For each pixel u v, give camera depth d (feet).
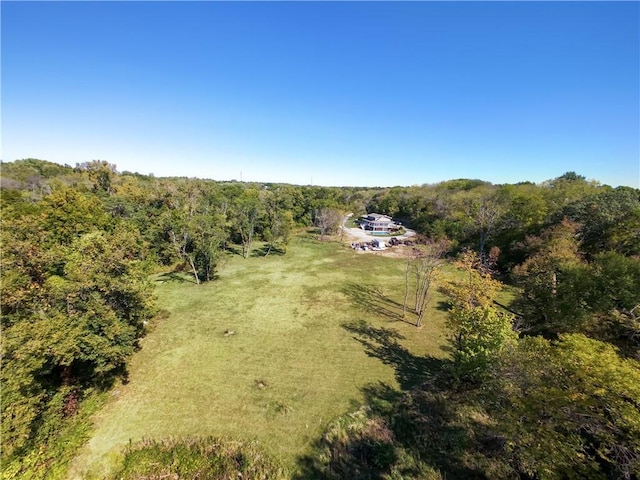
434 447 46.34
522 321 70.44
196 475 43.55
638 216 97.50
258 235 203.62
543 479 29.50
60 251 77.30
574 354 35.91
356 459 45.37
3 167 298.35
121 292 57.06
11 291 54.75
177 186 202.18
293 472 43.27
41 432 41.68
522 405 35.19
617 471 30.04
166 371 64.80
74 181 244.22
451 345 77.10
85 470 43.27
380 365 68.23
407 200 309.01
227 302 102.06
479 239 168.04
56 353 43.86
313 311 96.37
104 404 54.95
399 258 166.30
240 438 48.62
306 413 53.88
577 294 66.03
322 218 217.56
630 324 54.60
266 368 66.54
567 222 114.21
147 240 131.75
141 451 46.55
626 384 30.01
